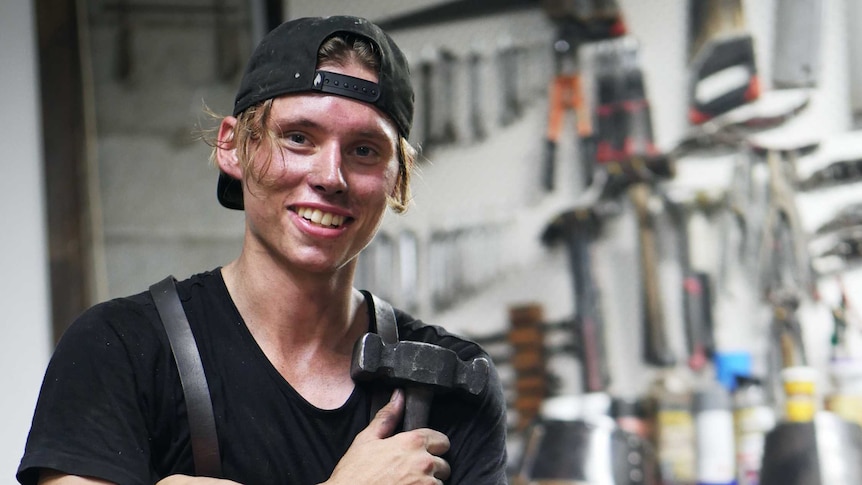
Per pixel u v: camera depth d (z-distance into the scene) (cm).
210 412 129
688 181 306
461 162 315
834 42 302
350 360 142
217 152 145
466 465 140
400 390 137
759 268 301
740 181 304
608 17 312
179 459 130
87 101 319
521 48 315
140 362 130
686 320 302
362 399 137
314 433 133
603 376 303
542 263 309
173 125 320
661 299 303
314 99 131
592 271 306
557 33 314
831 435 289
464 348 149
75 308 310
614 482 292
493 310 310
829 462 287
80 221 313
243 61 321
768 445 293
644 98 310
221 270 143
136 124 319
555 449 298
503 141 314
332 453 134
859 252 296
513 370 307
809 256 299
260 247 137
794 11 304
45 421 126
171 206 317
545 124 312
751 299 301
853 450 288
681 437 297
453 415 141
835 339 295
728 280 302
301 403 133
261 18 321
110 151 318
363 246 139
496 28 317
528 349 307
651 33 311
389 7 320
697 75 308
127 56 321
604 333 304
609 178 308
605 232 308
